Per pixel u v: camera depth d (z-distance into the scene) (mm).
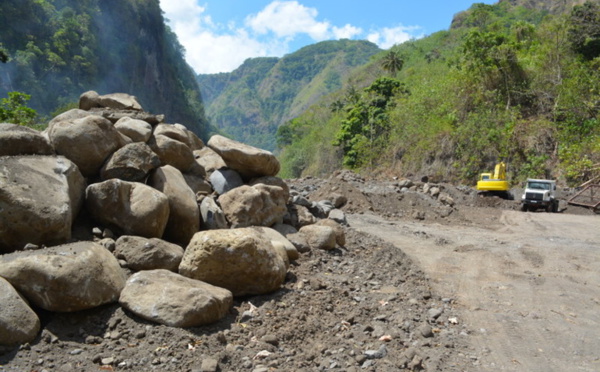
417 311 5195
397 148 40594
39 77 72312
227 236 4656
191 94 142000
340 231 7527
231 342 3807
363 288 5777
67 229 4410
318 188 16547
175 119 116875
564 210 20109
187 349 3566
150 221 5000
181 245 5574
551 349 4391
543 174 30172
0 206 4070
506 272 7383
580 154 28312
